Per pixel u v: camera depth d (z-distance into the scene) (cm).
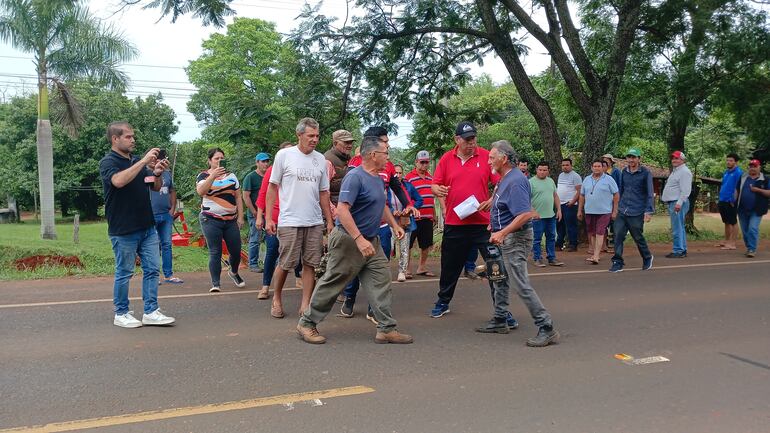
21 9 1741
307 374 459
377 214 536
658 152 2934
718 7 1309
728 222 1324
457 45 1491
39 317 624
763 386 442
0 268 922
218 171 715
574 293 783
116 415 380
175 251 1240
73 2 1261
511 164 552
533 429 365
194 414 382
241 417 379
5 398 406
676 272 959
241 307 685
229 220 773
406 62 1482
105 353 505
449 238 632
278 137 1370
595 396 419
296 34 1342
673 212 1149
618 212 977
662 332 589
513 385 439
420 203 839
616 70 1306
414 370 471
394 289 813
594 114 1319
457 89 1573
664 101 1576
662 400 413
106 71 1867
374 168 536
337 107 1434
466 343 549
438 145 1598
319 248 617
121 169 562
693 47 1412
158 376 451
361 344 543
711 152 2427
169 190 843
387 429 363
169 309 672
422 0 1345
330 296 539
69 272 905
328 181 633
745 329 602
